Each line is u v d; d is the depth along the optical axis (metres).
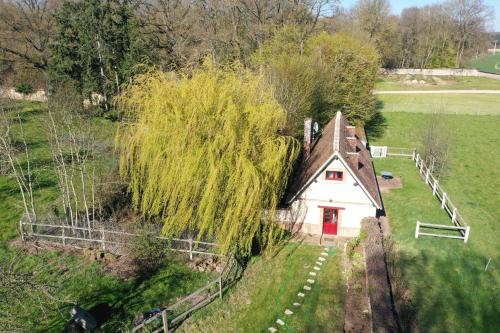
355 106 43.31
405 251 23.30
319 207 24.66
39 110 41.44
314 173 23.50
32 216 24.34
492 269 21.62
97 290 18.94
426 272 21.28
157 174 20.25
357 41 47.16
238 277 20.53
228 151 18.61
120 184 26.36
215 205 18.92
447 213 28.28
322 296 19.33
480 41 102.25
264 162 19.11
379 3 87.19
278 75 34.34
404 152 43.66
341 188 23.98
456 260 22.39
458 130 51.19
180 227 20.38
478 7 98.00
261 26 56.59
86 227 23.28
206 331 16.81
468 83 87.12
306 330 17.09
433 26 101.75
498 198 32.22
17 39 51.44
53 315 17.22
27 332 16.08
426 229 25.89
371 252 21.55
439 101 66.56
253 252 23.02
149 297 18.61
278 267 21.70
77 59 44.28
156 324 16.66
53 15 44.03
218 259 21.34
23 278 13.65
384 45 88.56
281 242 24.22
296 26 52.72
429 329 17.19
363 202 24.06
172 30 52.19
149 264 20.86
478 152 43.78
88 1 43.06
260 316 17.88
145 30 52.16
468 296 19.41
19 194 27.78
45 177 30.20
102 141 30.44
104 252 21.31
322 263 22.09
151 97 20.91
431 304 18.77
